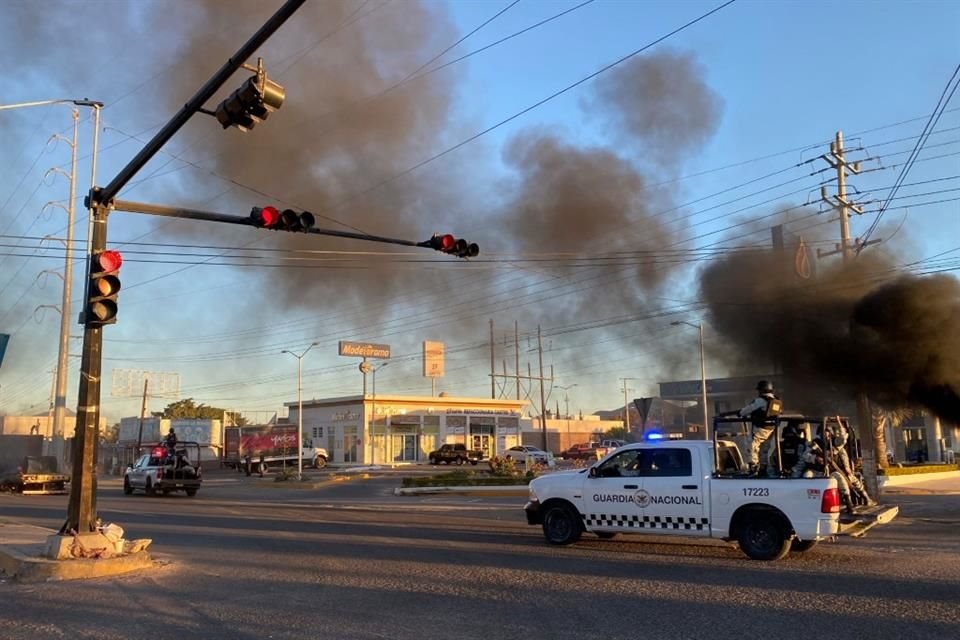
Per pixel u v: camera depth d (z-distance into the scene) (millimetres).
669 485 11547
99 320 11117
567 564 10648
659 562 10758
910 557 11062
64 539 10617
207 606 8156
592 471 12445
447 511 21031
